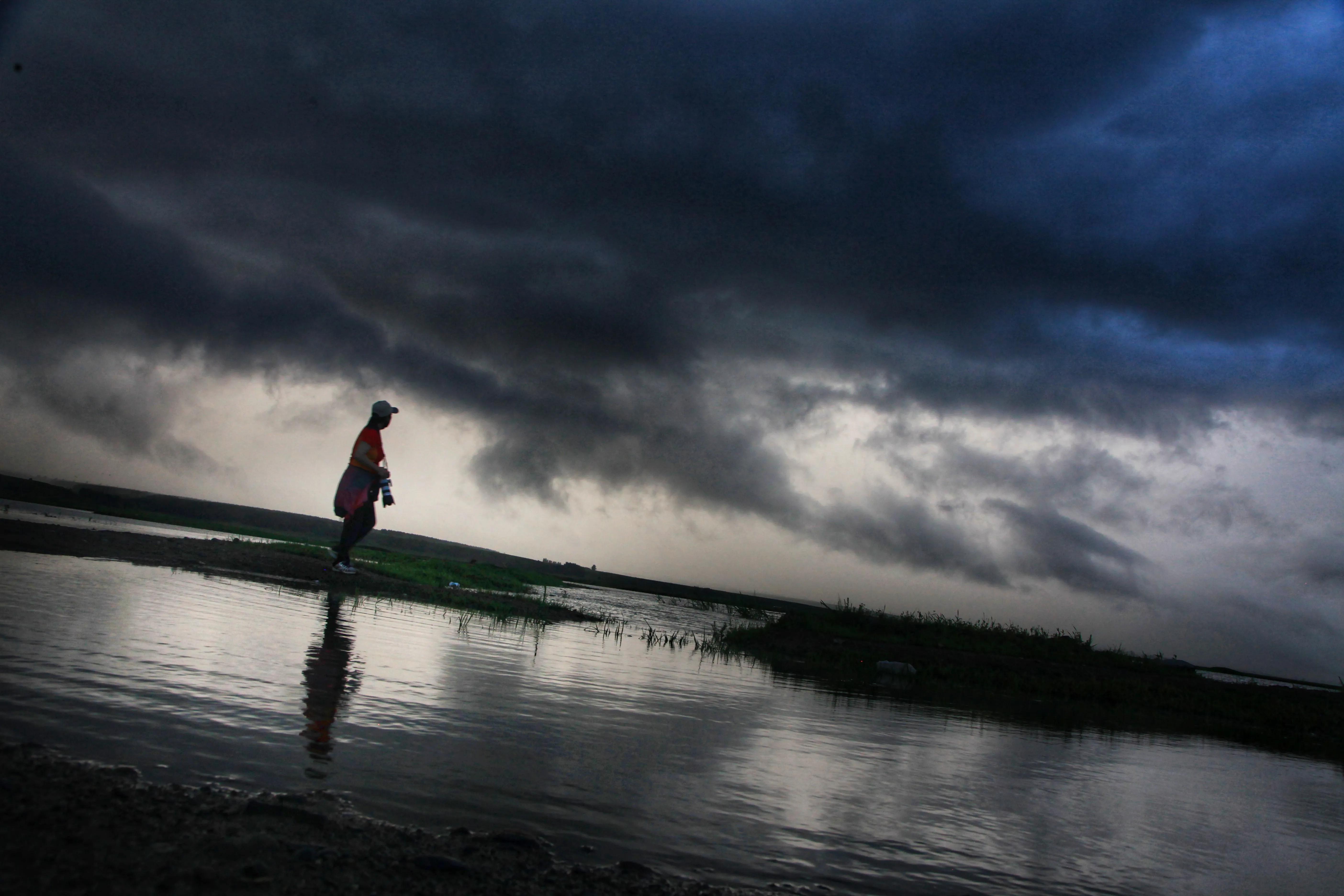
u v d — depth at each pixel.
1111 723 9.47
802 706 7.24
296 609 8.46
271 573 12.14
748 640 14.46
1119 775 5.81
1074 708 10.86
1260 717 12.20
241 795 2.91
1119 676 14.25
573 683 6.58
